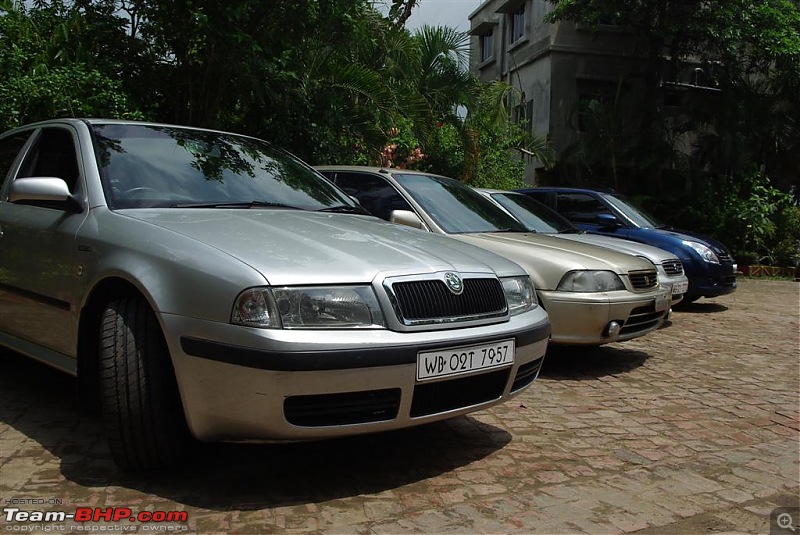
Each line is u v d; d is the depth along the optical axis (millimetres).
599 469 3521
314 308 2713
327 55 9453
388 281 2883
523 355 3369
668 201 18047
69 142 3941
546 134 19359
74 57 7938
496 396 3273
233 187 3895
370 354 2727
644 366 6035
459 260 3311
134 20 8242
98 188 3535
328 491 3045
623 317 5406
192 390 2750
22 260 3840
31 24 8117
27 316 3844
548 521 2877
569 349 6617
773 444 4078
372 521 2773
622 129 18125
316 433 2725
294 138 9266
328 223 3531
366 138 10039
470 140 13062
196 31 7516
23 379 4637
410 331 2875
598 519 2932
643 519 2959
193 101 8562
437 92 12844
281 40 8266
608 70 19969
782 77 17750
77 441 3510
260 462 3334
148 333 2910
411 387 2854
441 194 6121
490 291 3297
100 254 3195
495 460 3555
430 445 3727
